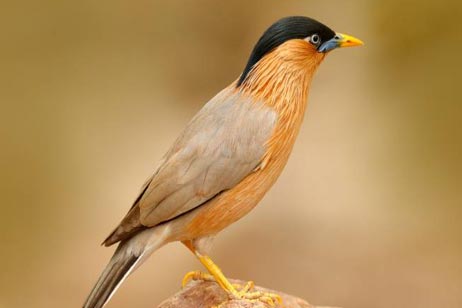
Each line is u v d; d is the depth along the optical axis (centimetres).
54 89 2050
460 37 1931
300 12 2083
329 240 1437
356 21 2028
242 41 2122
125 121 1936
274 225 1468
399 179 1602
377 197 1552
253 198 813
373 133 1741
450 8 1950
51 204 1702
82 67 2128
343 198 1543
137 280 1431
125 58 2148
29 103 2000
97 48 2186
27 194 1733
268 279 1359
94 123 1934
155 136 1872
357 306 1313
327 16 2056
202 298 831
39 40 2194
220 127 802
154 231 800
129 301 1395
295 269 1373
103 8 2250
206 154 793
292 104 811
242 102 813
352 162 1647
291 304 836
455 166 1630
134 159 1800
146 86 2059
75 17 2241
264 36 815
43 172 1789
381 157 1677
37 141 1884
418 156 1673
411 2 1986
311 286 1344
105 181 1738
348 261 1390
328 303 1317
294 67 812
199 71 2083
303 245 1427
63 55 2161
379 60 1969
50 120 1948
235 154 791
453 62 1905
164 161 817
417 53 1950
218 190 792
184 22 2205
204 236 822
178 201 790
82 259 1552
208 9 2186
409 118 1792
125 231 798
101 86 2062
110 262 800
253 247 1419
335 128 1770
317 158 1664
